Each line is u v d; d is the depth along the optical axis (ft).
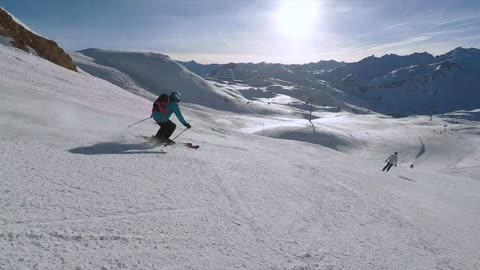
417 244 19.33
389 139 389.19
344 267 14.56
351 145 347.56
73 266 10.96
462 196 45.75
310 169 40.88
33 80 70.85
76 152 26.03
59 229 13.16
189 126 37.29
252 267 13.20
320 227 19.48
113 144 31.53
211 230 16.03
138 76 650.84
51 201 15.62
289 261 14.26
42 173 19.25
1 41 153.89
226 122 368.48
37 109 39.04
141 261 12.11
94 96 79.20
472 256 18.92
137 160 27.04
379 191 34.55
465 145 408.05
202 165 29.94
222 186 24.25
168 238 14.32
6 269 10.06
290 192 26.66
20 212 13.89
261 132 350.64
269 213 20.30
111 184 19.75
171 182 22.61
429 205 32.86
